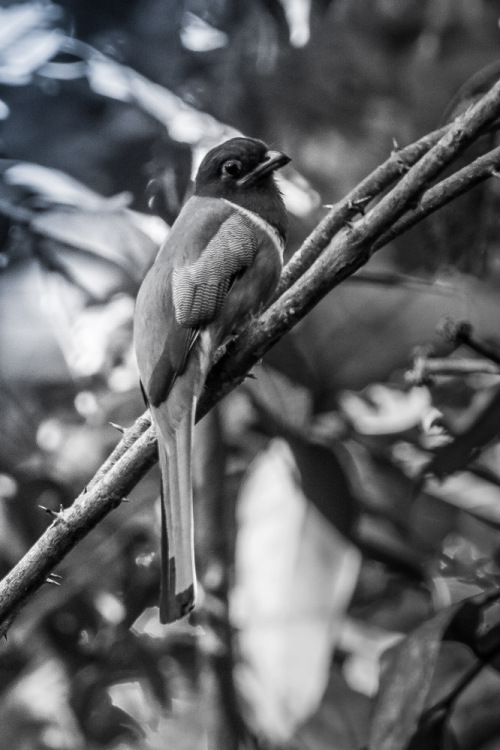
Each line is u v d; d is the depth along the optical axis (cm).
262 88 1213
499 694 1066
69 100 1172
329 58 1222
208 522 1066
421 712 923
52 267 1166
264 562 1090
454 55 1238
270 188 980
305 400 1135
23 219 1153
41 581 750
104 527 1160
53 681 1134
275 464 1138
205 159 994
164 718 1177
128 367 1183
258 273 910
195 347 840
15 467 1156
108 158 1167
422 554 1146
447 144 716
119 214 1181
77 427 1166
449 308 1093
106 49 1197
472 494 1160
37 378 1153
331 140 1222
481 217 1058
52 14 1193
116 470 769
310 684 1053
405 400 1187
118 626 1145
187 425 798
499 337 1095
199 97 1208
